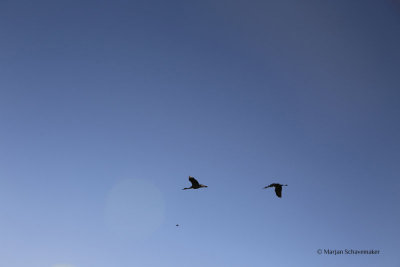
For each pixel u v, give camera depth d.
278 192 35.41
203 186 35.34
